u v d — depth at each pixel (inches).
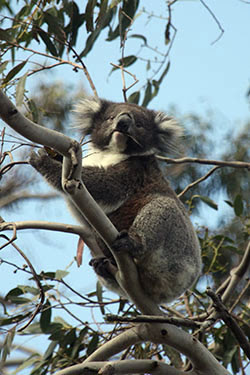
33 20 460.1
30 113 442.9
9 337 438.9
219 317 380.5
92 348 468.8
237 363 489.1
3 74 437.1
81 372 361.4
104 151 515.8
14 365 588.7
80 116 548.4
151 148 510.9
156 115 540.4
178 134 548.4
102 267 425.1
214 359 372.2
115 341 385.1
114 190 454.6
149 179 472.7
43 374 481.4
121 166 474.9
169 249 424.5
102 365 363.9
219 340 490.9
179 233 434.0
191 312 533.6
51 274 478.3
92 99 551.8
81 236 445.1
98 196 449.1
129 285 380.8
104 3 459.8
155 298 430.3
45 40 458.3
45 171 421.4
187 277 434.9
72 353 478.6
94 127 541.3
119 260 369.4
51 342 485.4
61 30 464.8
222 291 513.3
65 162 322.3
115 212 457.7
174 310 506.3
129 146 499.5
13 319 458.0
